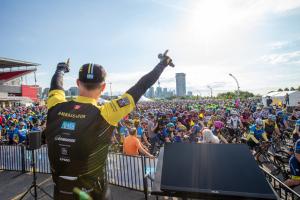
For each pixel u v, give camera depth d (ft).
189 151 4.74
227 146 4.74
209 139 19.85
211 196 3.84
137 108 97.76
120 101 4.34
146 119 45.16
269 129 31.94
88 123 4.14
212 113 53.36
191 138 32.12
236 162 4.33
